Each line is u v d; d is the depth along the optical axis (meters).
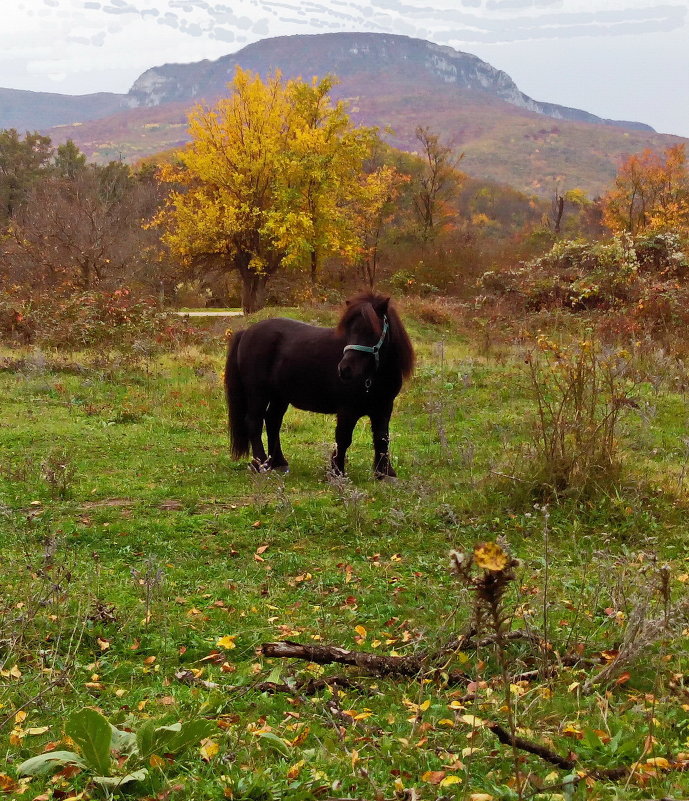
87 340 18.91
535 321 20.91
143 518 7.46
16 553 6.41
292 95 35.66
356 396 8.63
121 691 4.09
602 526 6.92
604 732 3.29
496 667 4.14
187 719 3.63
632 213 49.34
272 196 35.00
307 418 12.62
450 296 31.94
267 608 5.33
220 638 4.70
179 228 36.06
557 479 7.61
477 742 3.27
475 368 15.75
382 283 35.66
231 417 9.66
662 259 23.95
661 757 3.04
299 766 3.05
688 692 3.43
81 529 7.05
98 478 8.91
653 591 4.44
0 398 13.40
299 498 8.10
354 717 3.58
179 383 14.97
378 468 8.88
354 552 6.54
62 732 3.58
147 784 3.04
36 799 2.93
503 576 2.48
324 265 42.84
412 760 3.16
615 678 3.88
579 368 8.17
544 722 3.47
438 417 9.80
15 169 77.00
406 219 48.19
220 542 6.80
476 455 9.47
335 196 36.09
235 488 8.56
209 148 34.94
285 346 9.16
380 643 4.70
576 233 55.12
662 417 11.04
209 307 43.62
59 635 4.63
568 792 2.77
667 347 15.83
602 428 8.13
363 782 2.97
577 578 5.64
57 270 30.84
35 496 8.16
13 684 4.08
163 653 4.64
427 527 7.06
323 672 4.19
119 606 5.32
